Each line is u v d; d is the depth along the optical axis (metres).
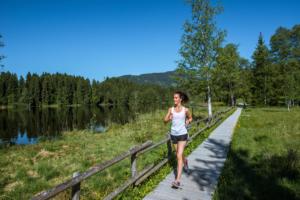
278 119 21.89
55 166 8.14
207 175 6.26
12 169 8.01
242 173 6.44
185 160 6.24
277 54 62.31
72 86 98.00
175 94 5.57
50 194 2.83
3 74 86.75
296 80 36.88
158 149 9.58
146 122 21.59
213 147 9.75
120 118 31.95
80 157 9.39
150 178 5.86
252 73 47.78
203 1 19.61
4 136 19.20
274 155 7.91
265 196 5.01
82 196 5.34
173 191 5.24
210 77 19.80
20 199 5.65
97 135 16.16
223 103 57.94
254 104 46.62
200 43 19.97
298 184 5.64
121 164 7.78
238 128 16.03
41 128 24.00
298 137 12.06
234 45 30.03
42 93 89.94
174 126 5.57
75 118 36.66
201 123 17.16
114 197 4.45
